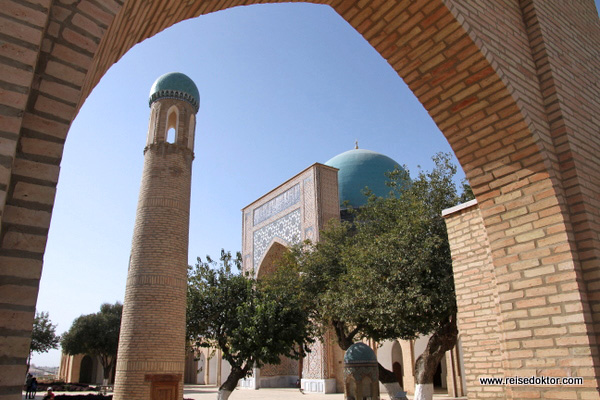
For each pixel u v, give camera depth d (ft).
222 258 41.45
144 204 39.04
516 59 11.95
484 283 18.80
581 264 10.57
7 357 4.46
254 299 38.11
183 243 39.22
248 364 36.01
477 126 11.85
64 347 94.32
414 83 12.13
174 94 43.88
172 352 35.32
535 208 11.19
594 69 14.34
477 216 19.62
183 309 37.29
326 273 41.06
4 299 4.61
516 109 11.15
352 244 42.68
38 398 63.82
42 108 5.37
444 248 30.40
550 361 10.27
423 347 51.13
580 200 10.99
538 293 10.78
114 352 94.43
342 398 46.01
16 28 4.94
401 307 28.60
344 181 69.51
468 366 18.94
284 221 62.85
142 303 35.70
